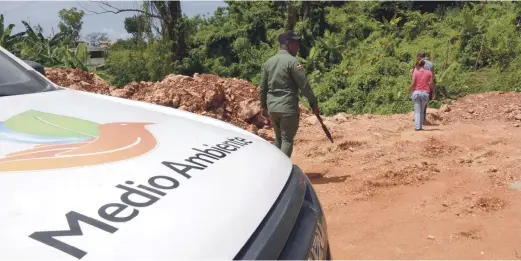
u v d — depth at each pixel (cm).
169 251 132
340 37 3253
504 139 708
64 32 2498
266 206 172
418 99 809
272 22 3484
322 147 685
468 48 2056
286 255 163
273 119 505
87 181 155
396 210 436
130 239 132
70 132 196
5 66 277
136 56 2902
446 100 1408
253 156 209
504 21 2148
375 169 569
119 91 848
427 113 926
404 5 3656
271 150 230
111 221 137
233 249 142
